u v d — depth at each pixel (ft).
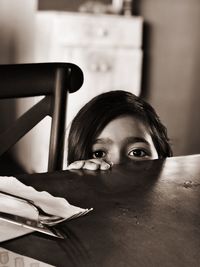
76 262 1.82
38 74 3.56
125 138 3.87
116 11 11.39
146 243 1.98
